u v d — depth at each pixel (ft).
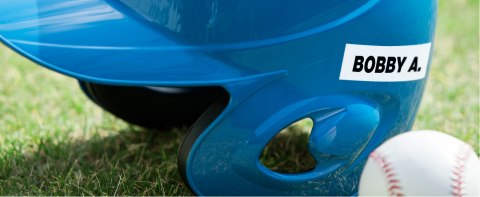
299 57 2.23
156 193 2.51
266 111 2.25
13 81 3.42
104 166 2.68
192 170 2.31
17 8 2.26
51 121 3.02
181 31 2.23
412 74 2.38
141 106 2.85
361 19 2.24
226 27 2.21
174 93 2.86
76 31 2.22
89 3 2.28
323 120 2.30
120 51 2.21
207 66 2.22
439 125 3.01
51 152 2.75
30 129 2.93
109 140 2.89
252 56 2.22
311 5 2.21
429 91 3.38
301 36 2.22
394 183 2.09
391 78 2.34
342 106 2.30
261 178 2.34
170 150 2.81
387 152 2.12
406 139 2.12
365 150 2.41
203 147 2.28
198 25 2.22
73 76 2.17
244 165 2.30
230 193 2.35
